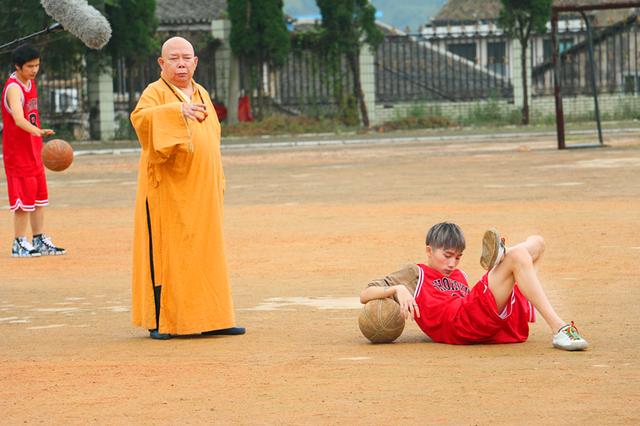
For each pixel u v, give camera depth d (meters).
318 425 12.09
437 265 17.27
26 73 30.61
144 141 18.28
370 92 114.94
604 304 20.36
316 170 60.75
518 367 14.88
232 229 34.78
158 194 18.33
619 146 72.12
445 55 139.62
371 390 13.69
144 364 16.00
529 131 99.88
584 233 31.05
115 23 100.00
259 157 75.00
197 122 18.30
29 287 25.17
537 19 112.69
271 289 23.62
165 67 18.64
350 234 32.56
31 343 18.22
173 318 18.34
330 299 22.14
